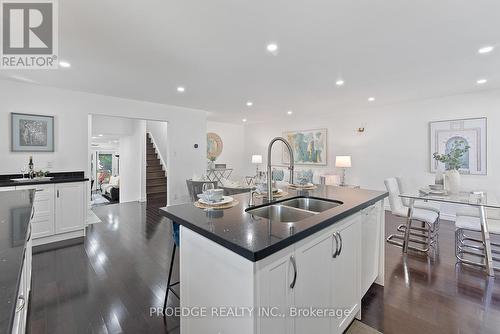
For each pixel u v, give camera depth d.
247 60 2.80
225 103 5.09
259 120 7.53
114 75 3.30
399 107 4.97
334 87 3.86
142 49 2.51
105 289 2.25
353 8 1.83
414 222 4.37
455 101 4.31
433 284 2.32
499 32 2.17
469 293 2.16
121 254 3.03
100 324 1.79
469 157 4.17
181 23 2.03
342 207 1.65
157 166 7.74
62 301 2.06
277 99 4.71
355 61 2.83
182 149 5.62
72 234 3.62
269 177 1.96
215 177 7.64
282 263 1.10
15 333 0.86
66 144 4.03
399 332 1.69
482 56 2.68
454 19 1.96
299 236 1.15
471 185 4.15
